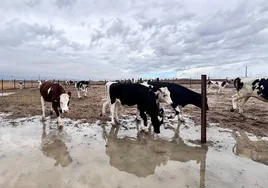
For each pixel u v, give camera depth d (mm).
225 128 7203
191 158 4680
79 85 18297
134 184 3516
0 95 21203
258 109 11047
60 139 6004
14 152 4934
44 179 3637
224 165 4305
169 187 3426
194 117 9203
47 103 13992
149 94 6758
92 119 8742
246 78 9125
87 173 3904
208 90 29031
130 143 5723
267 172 3984
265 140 5914
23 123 8023
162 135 6492
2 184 3441
